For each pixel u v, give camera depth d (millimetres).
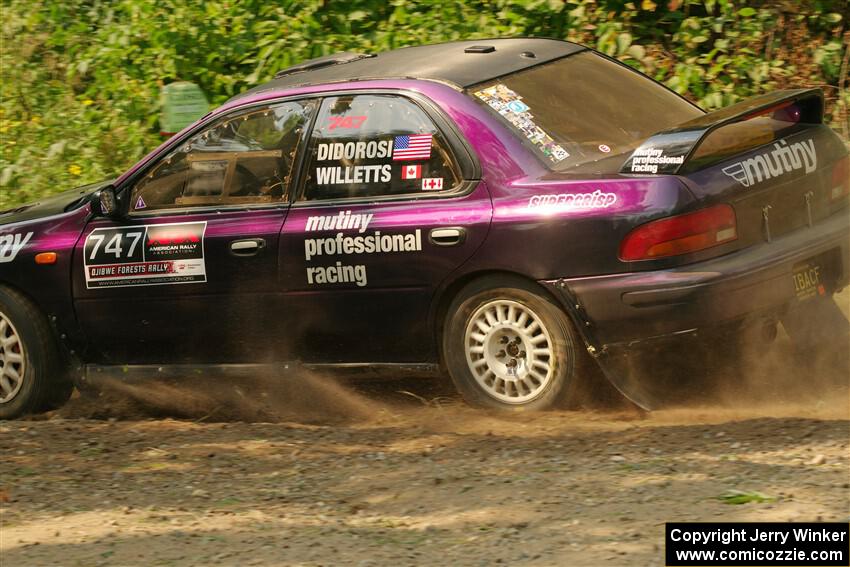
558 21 32812
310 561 13812
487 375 19281
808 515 13758
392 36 33438
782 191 18438
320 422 21109
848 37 32375
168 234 21469
